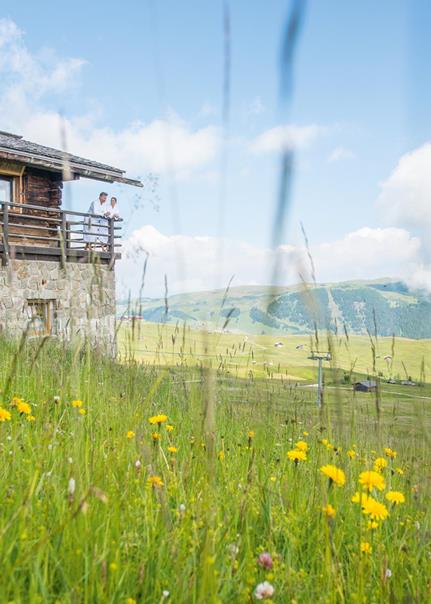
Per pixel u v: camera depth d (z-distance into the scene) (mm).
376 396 2609
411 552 2504
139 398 4023
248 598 1898
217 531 2086
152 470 2473
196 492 2625
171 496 2715
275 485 3039
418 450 3312
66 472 2609
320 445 3428
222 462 3256
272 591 1854
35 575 1658
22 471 2609
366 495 2430
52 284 17203
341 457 2994
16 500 2213
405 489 3316
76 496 2008
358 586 2010
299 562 2393
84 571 1884
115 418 3520
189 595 1829
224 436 4145
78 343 2719
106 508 2146
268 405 4480
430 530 2729
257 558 2164
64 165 1593
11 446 2852
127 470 2682
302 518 2674
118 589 1798
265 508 2682
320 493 2889
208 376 1478
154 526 2254
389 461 3598
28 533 1969
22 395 4215
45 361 5055
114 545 1980
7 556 1686
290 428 4426
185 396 4344
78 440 2434
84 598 1737
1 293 15891
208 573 1599
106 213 16734
